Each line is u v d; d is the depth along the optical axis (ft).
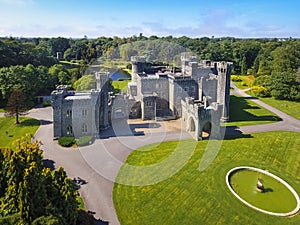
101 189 146.82
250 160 183.52
